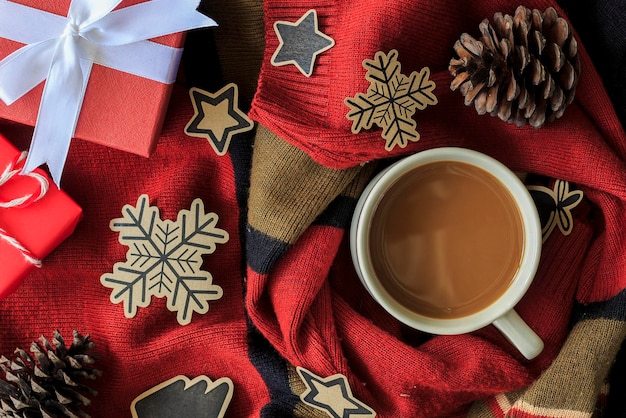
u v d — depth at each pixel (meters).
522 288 0.53
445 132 0.54
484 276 0.54
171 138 0.56
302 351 0.55
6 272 0.53
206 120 0.56
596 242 0.57
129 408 0.57
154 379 0.57
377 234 0.54
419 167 0.53
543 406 0.55
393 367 0.56
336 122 0.52
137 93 0.52
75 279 0.56
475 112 0.54
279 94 0.53
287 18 0.53
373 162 0.56
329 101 0.52
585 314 0.56
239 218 0.58
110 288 0.56
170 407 0.57
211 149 0.57
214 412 0.57
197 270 0.55
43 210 0.53
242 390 0.58
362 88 0.51
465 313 0.54
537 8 0.52
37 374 0.52
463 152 0.52
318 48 0.52
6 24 0.51
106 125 0.52
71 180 0.56
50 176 0.55
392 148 0.51
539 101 0.51
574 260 0.57
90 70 0.52
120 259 0.56
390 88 0.51
